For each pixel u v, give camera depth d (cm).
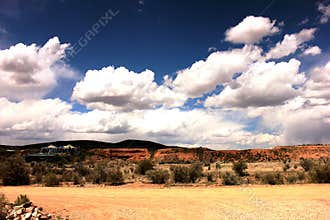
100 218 1319
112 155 11069
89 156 9656
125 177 3997
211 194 2006
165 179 3291
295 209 1484
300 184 2641
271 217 1336
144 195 2016
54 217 1308
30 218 1212
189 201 1714
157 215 1373
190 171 3291
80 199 1819
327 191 2066
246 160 9056
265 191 2120
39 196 1975
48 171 4700
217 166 5728
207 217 1338
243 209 1490
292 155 9344
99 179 3481
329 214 1387
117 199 1817
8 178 3262
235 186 2633
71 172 4350
